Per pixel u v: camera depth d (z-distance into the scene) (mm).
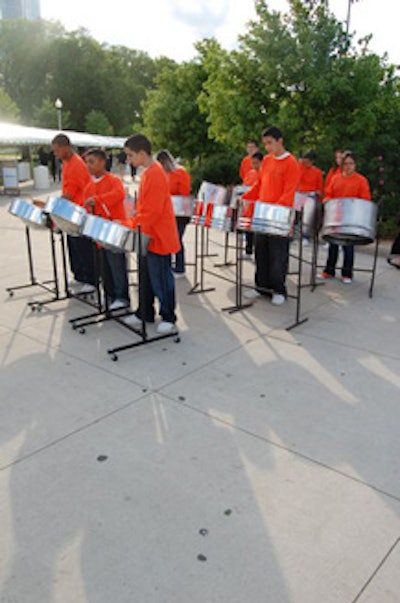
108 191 3895
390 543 1768
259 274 4453
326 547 1751
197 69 13242
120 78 37188
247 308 4230
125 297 4125
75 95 35625
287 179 3873
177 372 3057
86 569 1666
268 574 1645
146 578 1631
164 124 13555
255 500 1978
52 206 3459
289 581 1619
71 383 2922
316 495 2004
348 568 1666
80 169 4191
